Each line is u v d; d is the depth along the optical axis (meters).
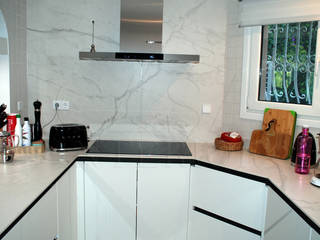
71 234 2.31
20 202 1.48
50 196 1.79
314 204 1.53
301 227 1.47
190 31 2.96
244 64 2.79
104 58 2.57
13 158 2.22
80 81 3.01
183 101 3.04
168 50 2.98
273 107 2.64
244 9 2.67
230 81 2.92
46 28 2.95
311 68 2.42
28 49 2.95
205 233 2.45
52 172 1.97
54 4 2.93
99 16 2.96
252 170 2.15
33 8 2.92
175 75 3.02
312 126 2.39
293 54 2.53
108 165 2.46
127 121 3.07
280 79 2.63
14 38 2.69
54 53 2.97
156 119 3.06
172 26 2.96
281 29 2.59
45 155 2.43
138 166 2.47
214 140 3.04
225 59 2.95
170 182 2.49
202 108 3.03
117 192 2.49
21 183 1.75
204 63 2.98
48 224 1.76
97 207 2.51
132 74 3.02
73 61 2.99
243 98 2.83
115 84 3.03
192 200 2.50
